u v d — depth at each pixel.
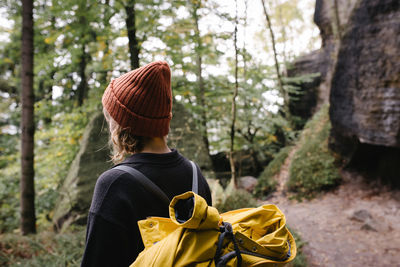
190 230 0.78
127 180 0.84
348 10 9.65
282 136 11.38
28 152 4.95
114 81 0.95
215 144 9.38
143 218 0.84
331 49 11.34
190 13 4.24
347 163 7.62
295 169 8.24
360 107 6.62
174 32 4.21
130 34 3.99
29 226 4.91
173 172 0.94
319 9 11.55
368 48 6.23
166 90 0.93
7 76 10.35
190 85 5.57
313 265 4.39
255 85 8.59
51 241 3.84
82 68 7.61
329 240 5.12
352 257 4.54
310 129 10.04
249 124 8.59
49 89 9.11
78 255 3.16
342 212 6.21
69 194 5.83
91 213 0.82
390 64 5.70
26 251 3.62
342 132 7.54
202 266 0.74
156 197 0.86
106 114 0.97
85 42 5.74
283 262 0.84
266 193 8.66
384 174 6.84
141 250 0.85
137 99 0.89
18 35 8.71
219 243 0.78
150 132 0.92
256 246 0.81
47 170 7.08
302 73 13.22
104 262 0.80
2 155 9.77
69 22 4.93
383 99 5.94
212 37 4.68
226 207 4.31
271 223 0.92
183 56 4.33
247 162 10.69
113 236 0.80
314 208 6.74
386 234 5.02
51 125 7.63
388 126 5.88
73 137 7.05
